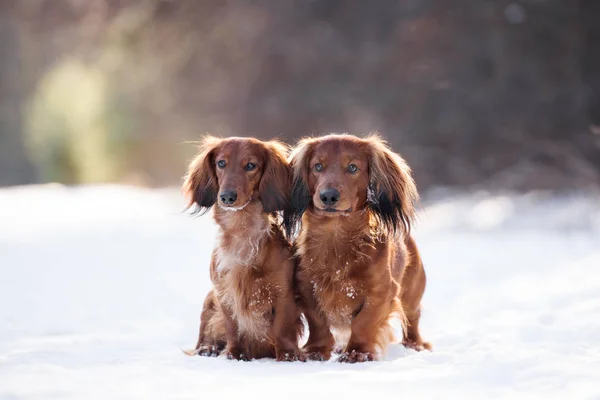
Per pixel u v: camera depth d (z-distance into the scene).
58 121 36.69
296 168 5.93
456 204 23.19
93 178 37.22
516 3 26.55
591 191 22.81
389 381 4.62
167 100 36.16
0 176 38.94
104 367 5.19
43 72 39.88
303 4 31.16
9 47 39.09
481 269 11.40
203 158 6.12
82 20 35.31
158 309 8.42
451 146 27.23
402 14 28.98
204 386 4.55
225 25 31.92
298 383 4.61
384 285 5.71
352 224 5.75
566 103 26.30
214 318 6.13
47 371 4.98
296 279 5.83
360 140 5.97
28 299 8.95
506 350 5.60
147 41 33.41
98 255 13.60
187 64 33.88
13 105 39.62
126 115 37.22
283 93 31.08
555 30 26.59
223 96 33.47
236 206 5.68
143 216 21.12
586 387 4.40
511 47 26.86
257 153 5.90
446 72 27.23
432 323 7.60
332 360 5.75
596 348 5.66
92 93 37.12
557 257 12.29
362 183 5.84
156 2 32.22
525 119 26.47
